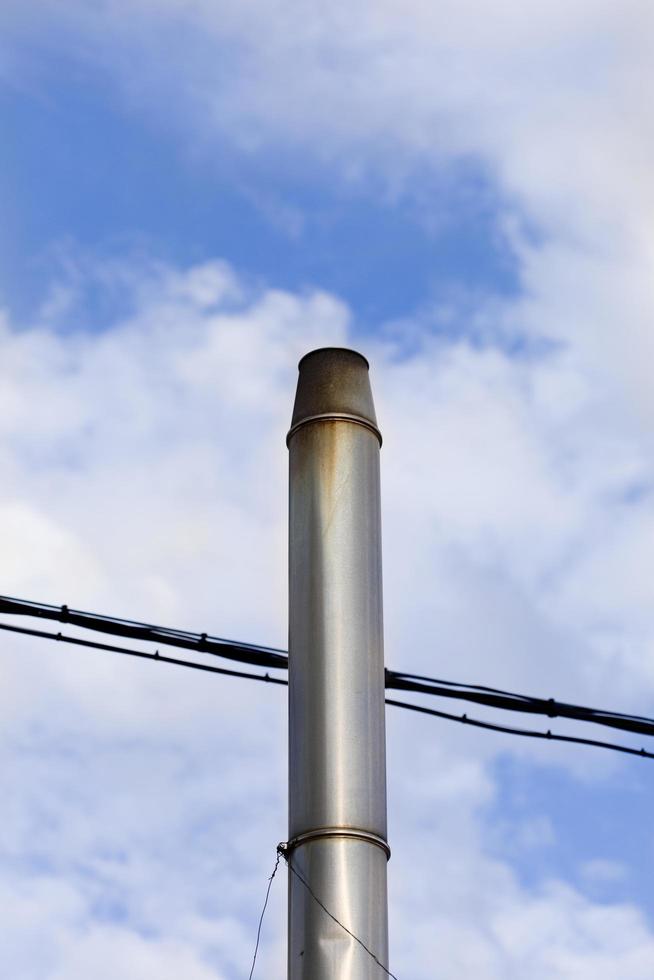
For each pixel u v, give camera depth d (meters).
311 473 7.89
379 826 7.03
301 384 8.26
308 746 7.16
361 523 7.76
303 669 7.38
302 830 7.00
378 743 7.23
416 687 10.38
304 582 7.60
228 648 10.14
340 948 6.69
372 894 6.86
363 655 7.39
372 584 7.63
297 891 6.89
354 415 8.05
